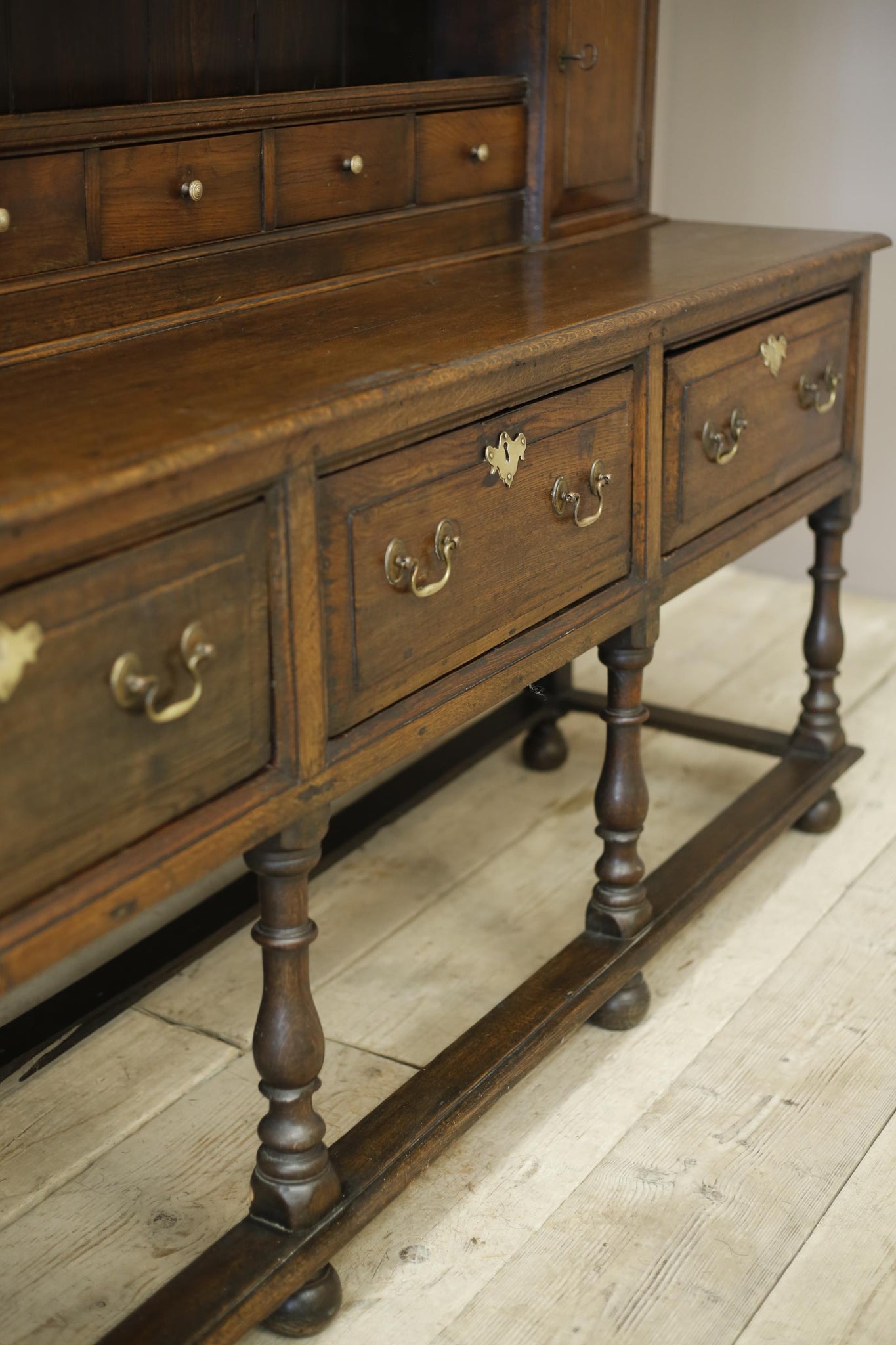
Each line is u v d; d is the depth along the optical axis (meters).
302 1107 1.40
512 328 1.52
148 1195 1.61
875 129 3.25
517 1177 1.64
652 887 2.00
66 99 1.67
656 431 1.72
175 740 1.15
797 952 2.07
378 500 1.31
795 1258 1.52
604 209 2.26
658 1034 1.89
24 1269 1.50
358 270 1.83
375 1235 1.55
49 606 1.02
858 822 2.44
